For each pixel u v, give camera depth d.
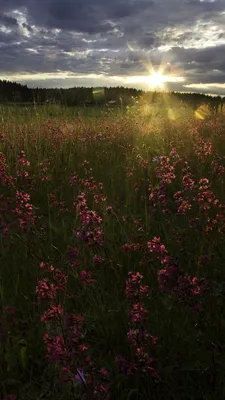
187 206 3.67
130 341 2.19
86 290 2.97
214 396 2.10
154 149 7.25
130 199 4.79
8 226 3.79
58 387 2.29
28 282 3.16
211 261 3.26
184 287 2.32
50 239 3.64
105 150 7.35
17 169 5.86
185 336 2.46
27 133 8.09
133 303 2.32
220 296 2.95
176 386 2.18
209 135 9.09
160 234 3.85
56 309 2.21
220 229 3.40
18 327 2.77
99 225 3.57
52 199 4.77
